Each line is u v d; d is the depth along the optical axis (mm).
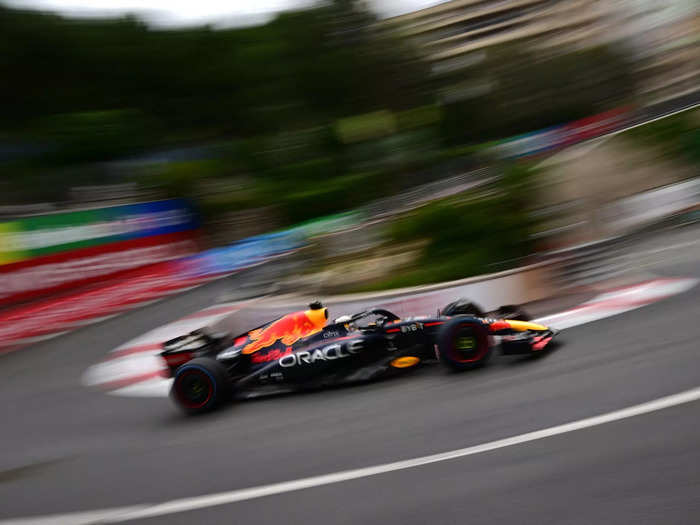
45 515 4863
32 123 35094
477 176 28734
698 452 3623
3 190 20781
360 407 5633
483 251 12273
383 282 12094
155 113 42969
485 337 5914
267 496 4344
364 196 32312
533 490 3650
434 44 74875
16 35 38594
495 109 50844
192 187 26062
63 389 9188
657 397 4453
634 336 5992
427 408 5227
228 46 50531
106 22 45094
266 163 37625
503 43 64750
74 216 18453
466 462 4145
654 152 19219
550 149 33875
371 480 4211
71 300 15430
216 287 17078
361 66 53500
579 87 50750
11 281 15641
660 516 3189
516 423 4562
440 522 3562
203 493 4621
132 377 8875
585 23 62688
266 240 21406
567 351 5980
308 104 50969
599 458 3814
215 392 6383
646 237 11953
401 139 39969
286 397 6457
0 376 11133
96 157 32375
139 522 4391
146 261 20719
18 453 6660
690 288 7383
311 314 6797
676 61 50125
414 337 6281
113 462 5695
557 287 8859
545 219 13047
